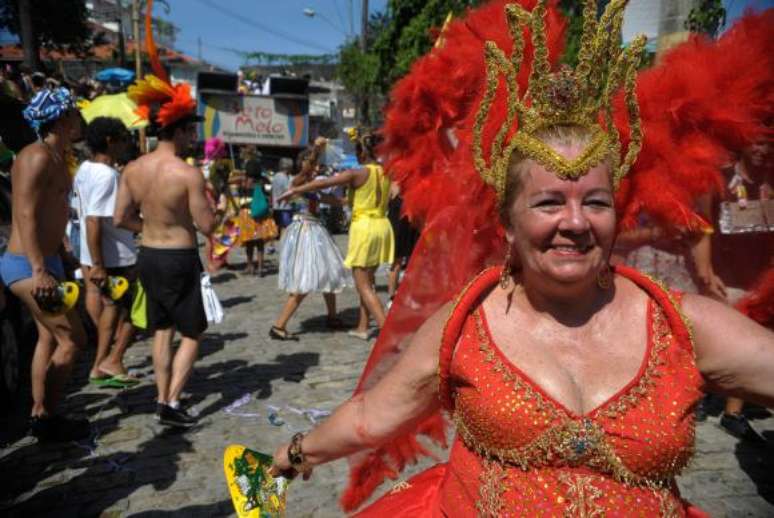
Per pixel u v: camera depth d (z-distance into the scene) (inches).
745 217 68.4
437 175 71.7
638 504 47.0
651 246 68.6
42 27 843.4
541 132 49.9
